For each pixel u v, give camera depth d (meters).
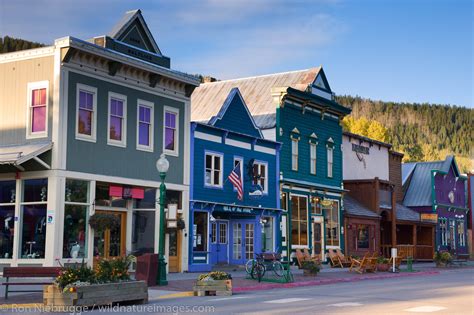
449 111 184.62
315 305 15.71
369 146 49.00
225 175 31.97
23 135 24.42
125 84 26.48
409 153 147.25
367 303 16.20
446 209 55.12
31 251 23.64
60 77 23.72
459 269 40.09
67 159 23.72
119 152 26.00
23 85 24.69
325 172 40.84
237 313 14.04
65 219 23.64
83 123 24.56
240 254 33.62
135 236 26.95
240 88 40.16
